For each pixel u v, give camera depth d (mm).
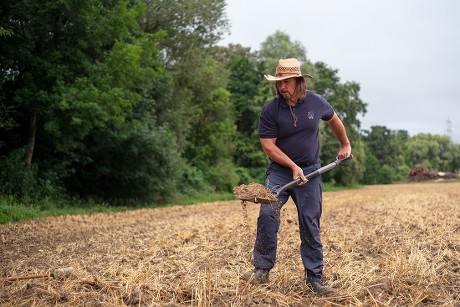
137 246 7336
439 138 112938
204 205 19469
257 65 43344
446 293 4359
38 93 13953
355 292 4258
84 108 14000
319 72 45688
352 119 45969
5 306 3961
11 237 8773
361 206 15172
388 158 83188
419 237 7441
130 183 19031
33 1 13641
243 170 34969
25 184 14273
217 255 6289
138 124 17672
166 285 4555
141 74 16188
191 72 25766
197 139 30750
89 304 3992
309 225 4445
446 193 24078
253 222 10500
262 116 4535
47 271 5309
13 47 13773
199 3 24297
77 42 15078
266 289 4418
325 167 4531
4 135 15984
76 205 16375
